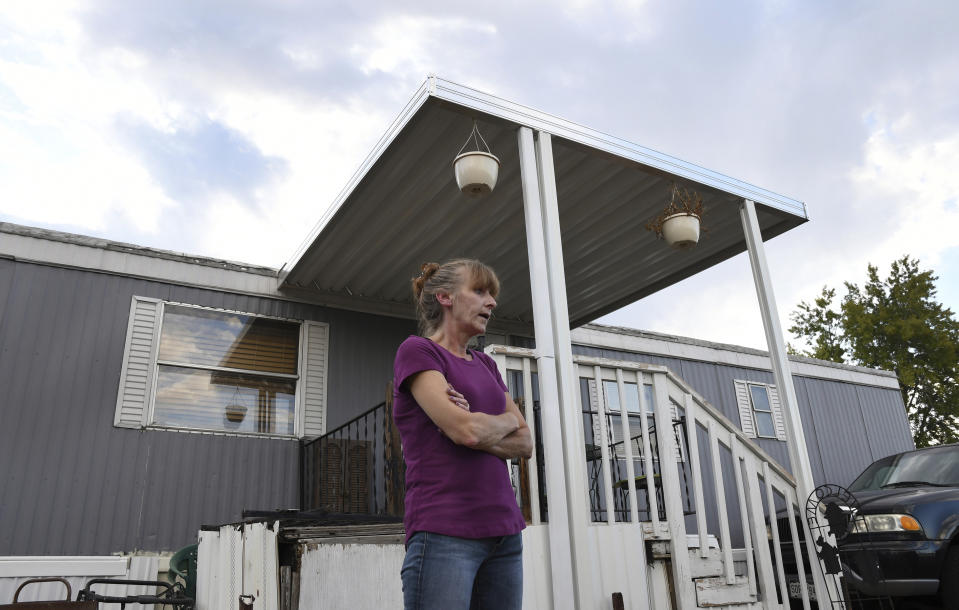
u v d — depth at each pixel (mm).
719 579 3971
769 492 4441
